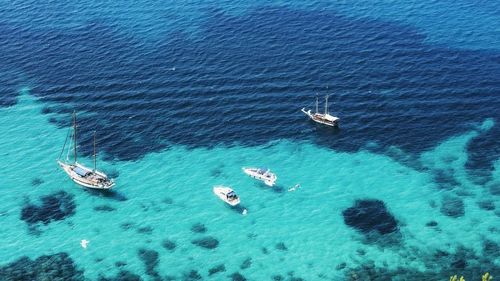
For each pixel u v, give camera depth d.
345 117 133.75
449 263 99.69
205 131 130.88
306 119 133.62
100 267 100.81
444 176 117.56
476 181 116.12
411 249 102.62
